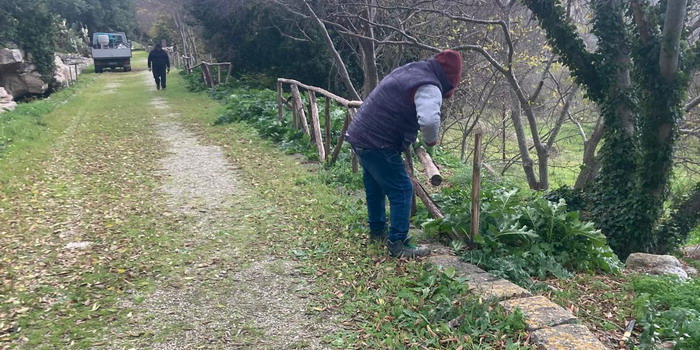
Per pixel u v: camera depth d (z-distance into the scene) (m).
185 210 6.12
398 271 4.30
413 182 5.35
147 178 7.61
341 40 19.45
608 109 7.52
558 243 4.78
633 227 7.30
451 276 4.04
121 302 3.95
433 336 3.35
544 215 4.82
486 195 5.07
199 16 23.30
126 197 6.66
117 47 35.00
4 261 4.66
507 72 11.58
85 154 9.25
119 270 4.48
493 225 4.68
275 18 19.47
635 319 3.74
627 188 7.36
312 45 19.52
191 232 5.39
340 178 7.11
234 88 19.14
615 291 4.29
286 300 3.95
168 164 8.49
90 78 28.56
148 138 10.87
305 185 6.98
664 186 7.29
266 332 3.53
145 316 3.74
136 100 17.78
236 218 5.80
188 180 7.47
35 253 4.86
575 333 3.26
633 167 7.37
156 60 20.84
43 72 21.36
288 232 5.32
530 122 13.82
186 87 21.48
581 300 4.05
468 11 14.55
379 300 3.83
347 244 4.93
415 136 4.32
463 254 4.53
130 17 56.81
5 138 9.66
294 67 20.39
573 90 14.37
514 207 4.95
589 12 12.50
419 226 5.36
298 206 6.12
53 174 7.81
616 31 7.44
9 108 14.38
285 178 7.38
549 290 4.14
